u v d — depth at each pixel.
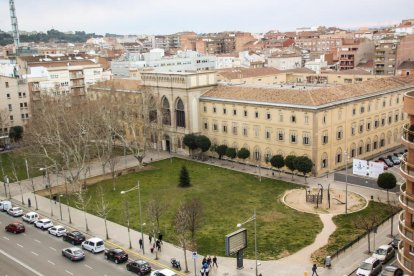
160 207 81.88
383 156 119.19
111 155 111.69
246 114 116.62
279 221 79.56
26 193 103.06
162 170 116.25
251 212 84.44
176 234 76.50
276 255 67.19
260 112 113.12
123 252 67.81
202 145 121.94
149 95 133.88
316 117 101.94
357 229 74.44
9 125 152.25
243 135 118.75
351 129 112.12
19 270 66.25
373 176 93.94
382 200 87.06
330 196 90.62
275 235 74.00
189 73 126.94
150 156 130.88
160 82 133.62
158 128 130.62
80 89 176.50
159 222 81.88
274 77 182.50
